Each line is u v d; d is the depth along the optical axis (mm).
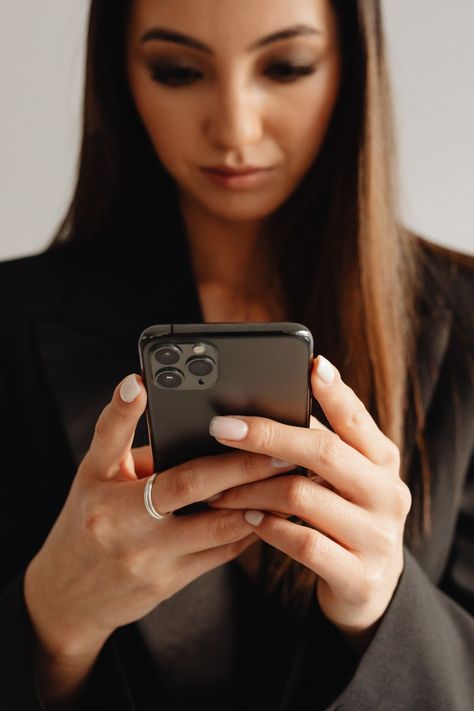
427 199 1362
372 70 854
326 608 707
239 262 981
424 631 725
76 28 1350
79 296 921
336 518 613
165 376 546
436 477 908
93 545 647
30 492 924
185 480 594
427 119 1319
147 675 817
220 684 821
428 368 934
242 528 633
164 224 959
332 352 925
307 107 814
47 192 1443
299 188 932
